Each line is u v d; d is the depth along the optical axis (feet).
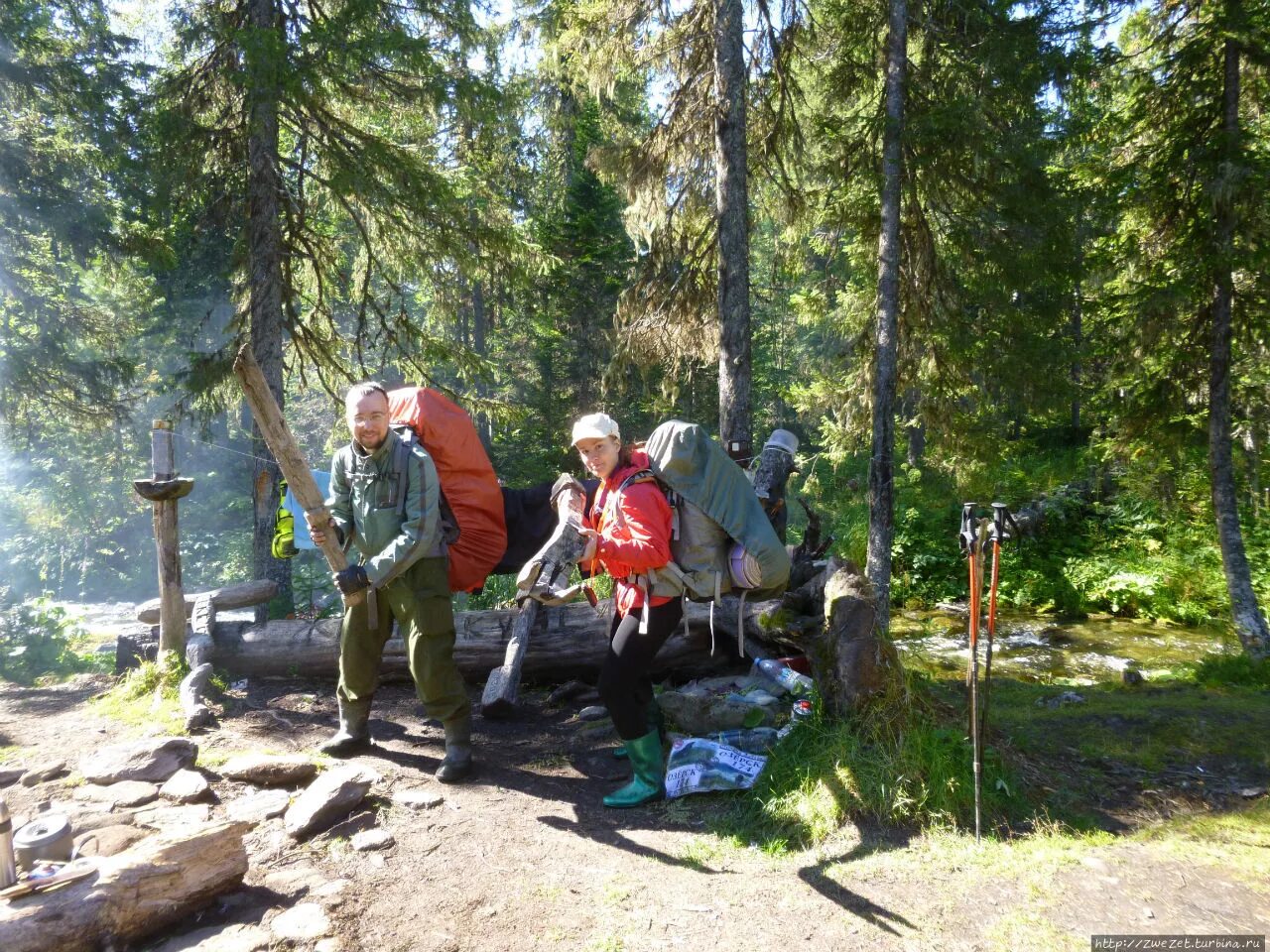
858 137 33.14
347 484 12.98
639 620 11.86
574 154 61.00
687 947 8.34
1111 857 9.94
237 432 74.23
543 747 14.83
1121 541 47.91
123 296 57.21
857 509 56.13
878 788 11.08
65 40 35.76
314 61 26.89
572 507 12.38
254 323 29.07
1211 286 29.27
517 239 31.83
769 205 34.42
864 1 32.60
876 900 9.14
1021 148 29.50
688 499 11.62
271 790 11.87
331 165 28.63
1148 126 30.60
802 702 14.16
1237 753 13.87
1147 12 30.91
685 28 29.50
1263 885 9.24
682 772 12.39
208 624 17.88
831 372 45.98
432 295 34.42
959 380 36.55
